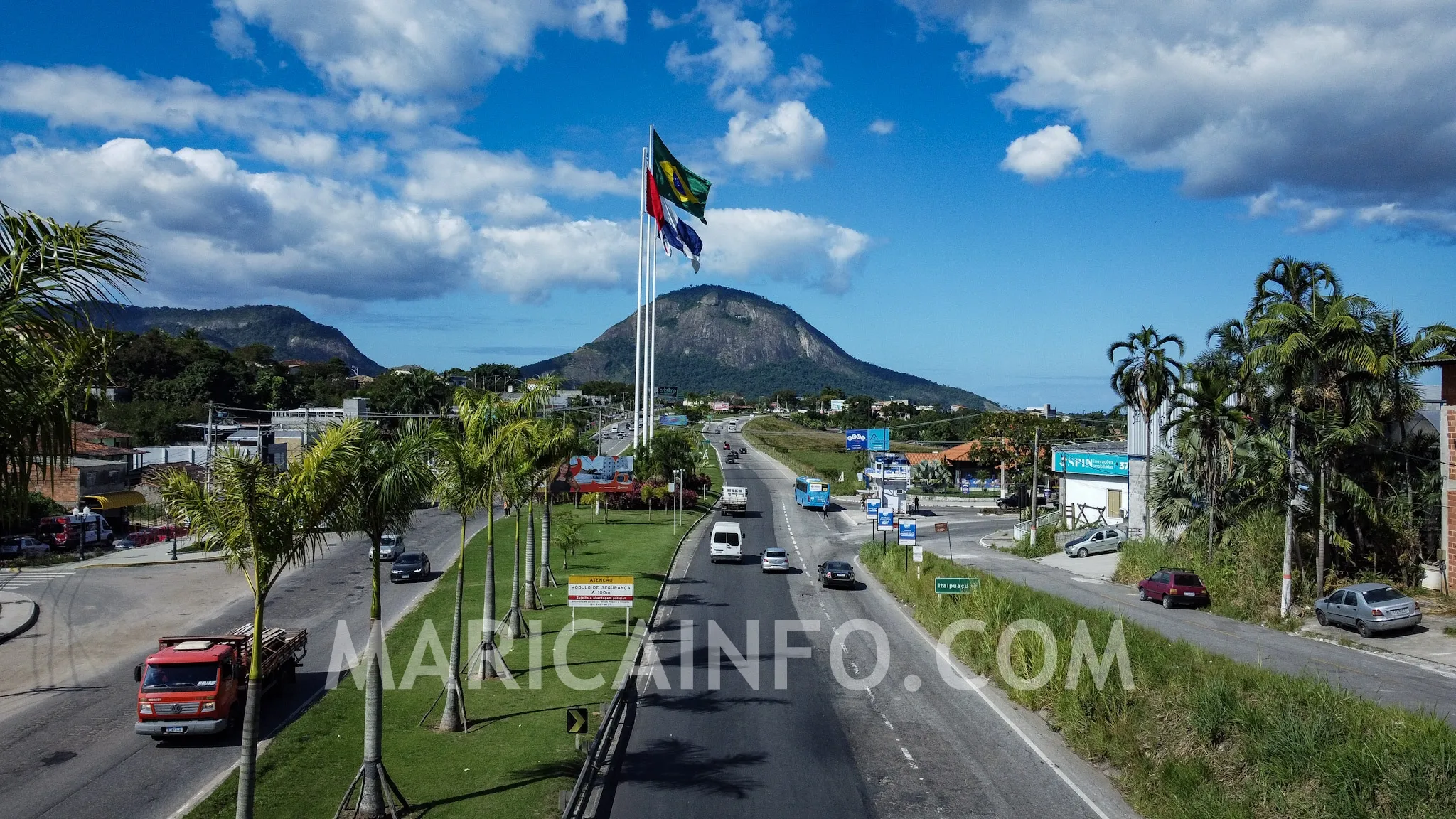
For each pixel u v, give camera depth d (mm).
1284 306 33938
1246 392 40688
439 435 21266
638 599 38719
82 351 8859
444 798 16609
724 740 20531
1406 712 17406
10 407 8461
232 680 20984
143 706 19969
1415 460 38094
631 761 19031
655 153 77500
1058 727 21734
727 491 79625
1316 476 34938
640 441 91562
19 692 25125
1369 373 33844
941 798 17297
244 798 13047
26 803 16844
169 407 109062
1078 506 67812
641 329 91250
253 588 13594
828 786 17781
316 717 21656
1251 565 37438
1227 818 15766
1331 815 14906
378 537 16484
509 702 23078
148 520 68875
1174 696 20109
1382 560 37375
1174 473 46719
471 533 62188
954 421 162125
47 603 38938
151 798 17141
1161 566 44094
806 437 197000
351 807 16188
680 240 79875
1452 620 31844
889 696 24594
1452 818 13773
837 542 65250
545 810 16062
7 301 8328
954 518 82375
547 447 31156
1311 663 26516
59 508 60219
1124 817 16484
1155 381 52375
